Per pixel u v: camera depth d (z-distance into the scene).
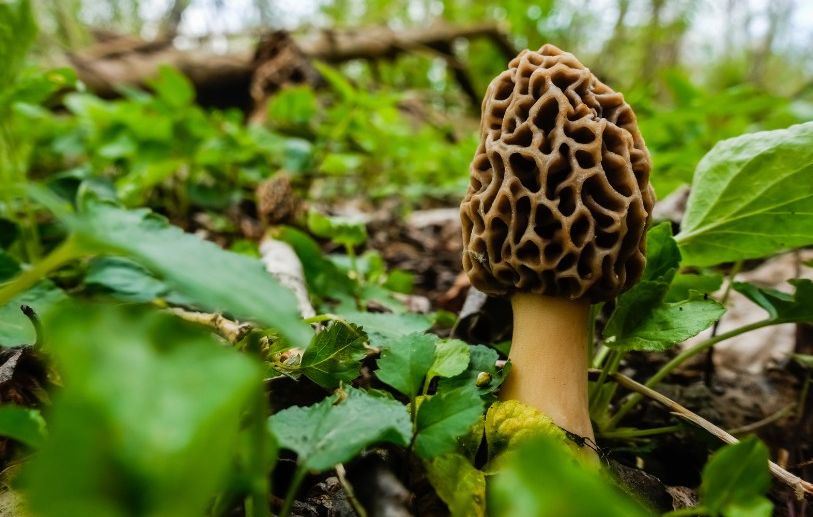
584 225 0.14
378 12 1.15
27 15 0.23
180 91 0.39
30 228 0.25
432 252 0.37
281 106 0.44
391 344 0.13
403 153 0.53
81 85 0.25
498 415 0.13
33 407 0.13
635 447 0.16
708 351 0.21
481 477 0.11
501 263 0.15
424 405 0.11
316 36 0.73
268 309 0.07
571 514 0.06
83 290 0.20
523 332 0.15
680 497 0.14
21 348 0.15
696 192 0.17
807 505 0.14
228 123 0.43
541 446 0.06
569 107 0.14
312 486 0.12
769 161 0.16
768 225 0.16
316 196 0.50
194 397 0.06
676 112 0.41
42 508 0.05
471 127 0.89
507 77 0.15
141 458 0.06
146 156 0.35
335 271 0.23
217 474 0.06
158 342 0.06
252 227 0.33
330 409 0.10
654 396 0.15
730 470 0.09
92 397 0.06
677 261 0.15
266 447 0.09
